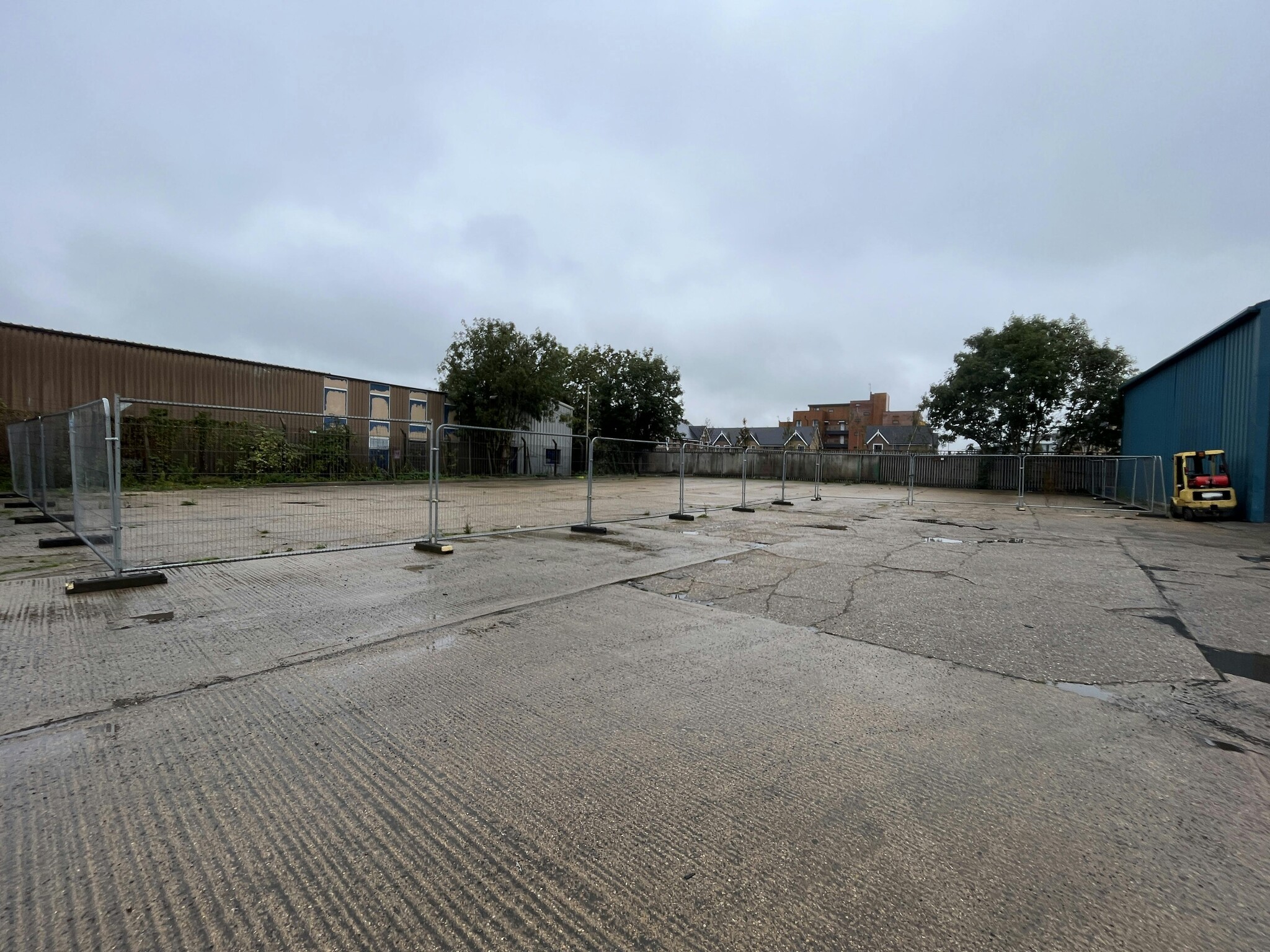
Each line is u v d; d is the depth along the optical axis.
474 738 2.92
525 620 4.90
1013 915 1.82
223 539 8.82
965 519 14.09
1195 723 3.25
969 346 31.25
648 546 8.66
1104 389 28.55
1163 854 2.13
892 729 3.10
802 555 8.22
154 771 2.56
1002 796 2.50
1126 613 5.48
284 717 3.10
